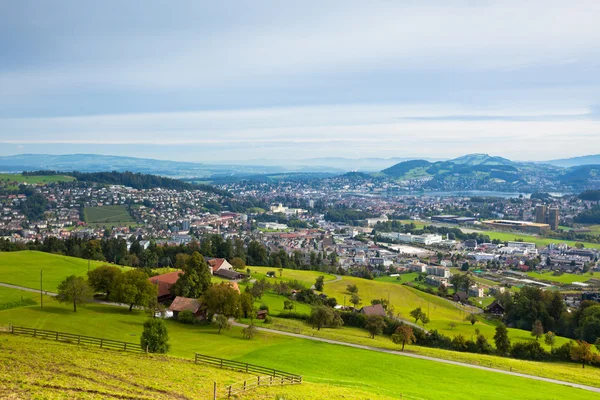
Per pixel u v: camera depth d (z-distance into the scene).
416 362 93.38
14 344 66.81
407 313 165.38
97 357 64.81
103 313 108.44
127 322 101.50
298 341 104.56
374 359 92.12
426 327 144.25
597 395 79.12
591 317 148.50
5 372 52.22
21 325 87.06
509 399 71.94
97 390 49.56
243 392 56.12
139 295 113.25
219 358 74.12
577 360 113.56
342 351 97.50
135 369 60.78
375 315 129.12
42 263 162.62
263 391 57.88
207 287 130.62
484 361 99.88
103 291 125.12
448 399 68.25
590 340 144.25
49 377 52.06
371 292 194.25
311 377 72.38
